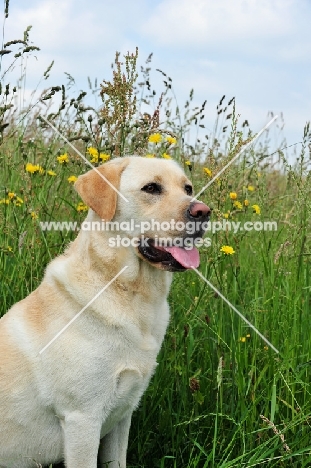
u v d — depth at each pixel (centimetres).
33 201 195
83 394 147
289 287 184
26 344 152
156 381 175
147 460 169
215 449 161
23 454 157
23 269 183
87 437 149
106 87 187
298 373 169
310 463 159
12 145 218
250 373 164
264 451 157
